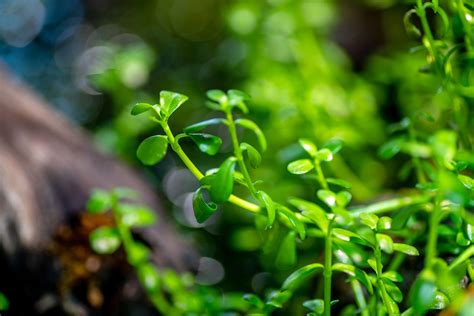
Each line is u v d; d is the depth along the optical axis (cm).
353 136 63
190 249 64
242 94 38
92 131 113
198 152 96
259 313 45
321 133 63
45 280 52
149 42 134
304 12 78
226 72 108
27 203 53
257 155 38
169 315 49
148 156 38
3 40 130
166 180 96
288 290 40
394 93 85
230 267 77
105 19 139
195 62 127
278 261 41
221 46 106
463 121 44
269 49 80
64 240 53
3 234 51
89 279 53
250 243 63
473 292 35
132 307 54
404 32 92
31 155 57
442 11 40
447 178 34
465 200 34
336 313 49
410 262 45
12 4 135
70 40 136
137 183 68
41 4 137
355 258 40
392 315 37
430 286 33
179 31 132
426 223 43
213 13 128
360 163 71
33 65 129
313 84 71
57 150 60
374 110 76
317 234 41
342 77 80
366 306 41
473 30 41
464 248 40
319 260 53
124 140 72
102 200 46
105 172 64
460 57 42
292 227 40
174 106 37
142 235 56
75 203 56
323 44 85
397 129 46
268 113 70
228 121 38
